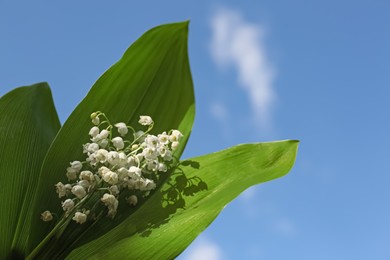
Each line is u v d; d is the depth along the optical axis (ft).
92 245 1.78
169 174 1.89
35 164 1.86
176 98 1.98
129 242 1.76
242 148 1.87
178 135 1.86
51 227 1.80
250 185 1.77
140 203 1.86
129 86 1.93
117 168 1.81
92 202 1.83
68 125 1.83
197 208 1.80
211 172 1.87
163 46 1.94
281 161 1.83
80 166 1.80
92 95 1.88
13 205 1.80
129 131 1.92
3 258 1.77
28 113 1.90
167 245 1.74
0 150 1.81
